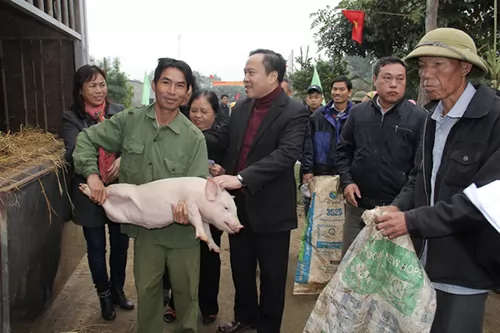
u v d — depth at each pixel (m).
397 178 2.99
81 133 2.50
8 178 2.35
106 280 3.20
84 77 3.05
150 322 2.59
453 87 1.87
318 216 3.70
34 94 4.81
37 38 4.68
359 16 9.64
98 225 3.06
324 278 3.72
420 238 2.07
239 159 2.79
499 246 1.74
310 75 14.80
